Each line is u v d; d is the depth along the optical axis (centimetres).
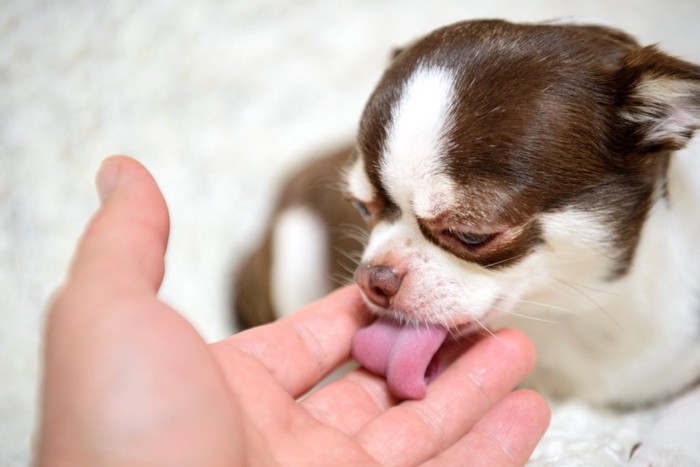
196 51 60
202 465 25
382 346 33
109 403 25
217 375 27
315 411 32
